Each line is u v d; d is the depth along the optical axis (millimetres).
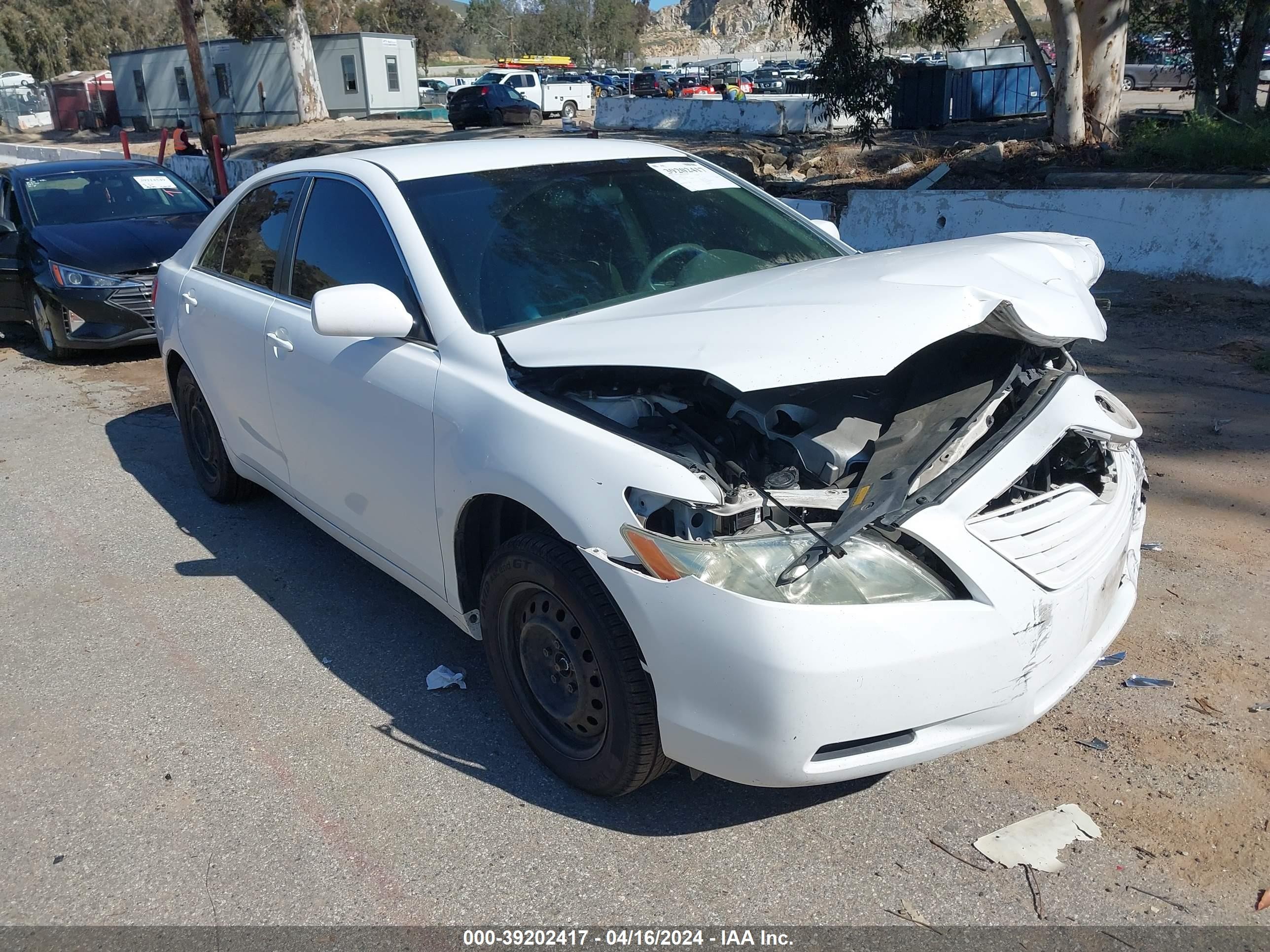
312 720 3477
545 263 3520
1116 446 3176
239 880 2752
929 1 17484
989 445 2793
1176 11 20547
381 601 4320
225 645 3998
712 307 2984
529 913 2605
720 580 2479
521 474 2834
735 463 2770
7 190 9469
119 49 75062
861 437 3020
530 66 68125
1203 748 3127
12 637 4117
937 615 2494
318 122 37969
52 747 3373
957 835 2812
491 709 3508
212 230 4992
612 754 2803
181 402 5430
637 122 28531
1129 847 2744
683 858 2771
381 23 72625
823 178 16844
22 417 7242
